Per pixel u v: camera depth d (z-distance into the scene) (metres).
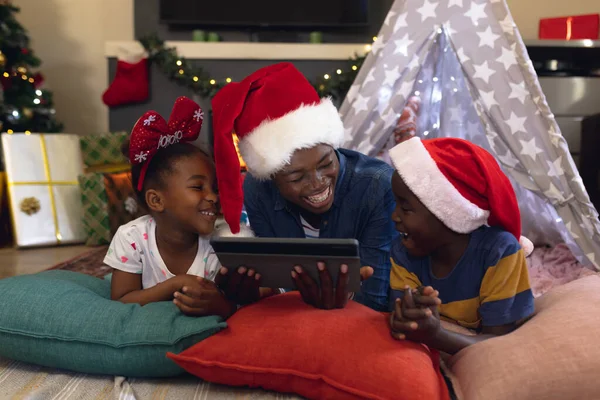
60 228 3.02
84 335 0.93
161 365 0.91
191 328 0.90
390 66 1.82
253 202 1.26
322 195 1.07
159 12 3.82
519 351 0.82
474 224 1.00
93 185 2.95
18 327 0.96
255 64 3.76
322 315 0.91
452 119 1.96
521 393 0.77
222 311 0.99
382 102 1.83
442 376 0.85
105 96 3.67
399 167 1.00
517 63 1.63
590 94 3.39
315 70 3.76
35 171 3.01
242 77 3.76
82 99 4.04
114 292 1.12
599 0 3.83
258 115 1.07
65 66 4.02
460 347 0.91
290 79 1.10
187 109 1.09
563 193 1.59
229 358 0.86
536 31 3.91
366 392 0.78
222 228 1.12
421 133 1.99
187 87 3.76
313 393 0.84
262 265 0.93
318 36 3.87
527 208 2.02
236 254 0.92
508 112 1.64
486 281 1.00
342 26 3.93
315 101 1.11
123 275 1.11
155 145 1.04
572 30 3.59
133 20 3.98
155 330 0.91
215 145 1.01
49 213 3.00
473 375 0.82
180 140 1.10
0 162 3.20
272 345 0.86
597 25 3.54
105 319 0.94
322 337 0.85
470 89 1.72
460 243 1.04
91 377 0.96
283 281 0.96
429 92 1.92
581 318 0.88
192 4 3.83
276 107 1.07
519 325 0.99
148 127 1.02
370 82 1.83
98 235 2.96
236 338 0.88
